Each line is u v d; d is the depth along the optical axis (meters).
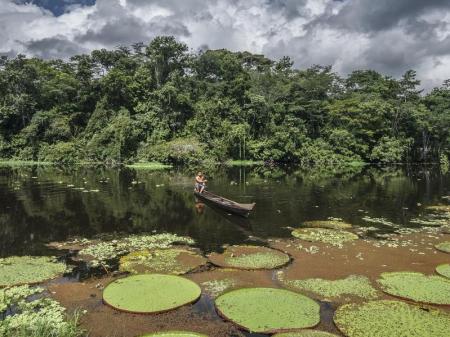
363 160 64.88
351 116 64.62
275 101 67.88
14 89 64.06
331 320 8.70
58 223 17.67
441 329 8.16
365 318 8.64
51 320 8.48
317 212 20.56
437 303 9.43
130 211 20.28
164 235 15.59
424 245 14.48
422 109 64.31
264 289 10.03
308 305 9.20
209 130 61.28
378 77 75.19
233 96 67.12
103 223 17.73
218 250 13.70
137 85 67.94
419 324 8.37
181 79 68.94
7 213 19.69
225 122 61.66
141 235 15.75
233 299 9.48
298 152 60.25
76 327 8.29
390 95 70.12
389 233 16.23
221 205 20.62
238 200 24.14
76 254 13.27
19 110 63.72
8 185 30.02
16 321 8.46
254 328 8.20
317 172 45.84
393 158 60.16
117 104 67.56
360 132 62.88
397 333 8.01
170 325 8.43
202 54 76.38
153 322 8.55
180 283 10.37
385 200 24.61
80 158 58.56
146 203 22.52
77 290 10.23
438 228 17.12
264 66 77.38
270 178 37.47
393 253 13.48
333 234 15.85
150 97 66.25
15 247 14.13
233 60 68.75
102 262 12.42
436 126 63.50
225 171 45.31
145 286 10.16
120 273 11.47
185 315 8.84
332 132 63.75
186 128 63.16
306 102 68.50
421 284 10.55
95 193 26.12
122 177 37.00
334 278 11.13
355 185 32.38
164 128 61.66
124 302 9.33
